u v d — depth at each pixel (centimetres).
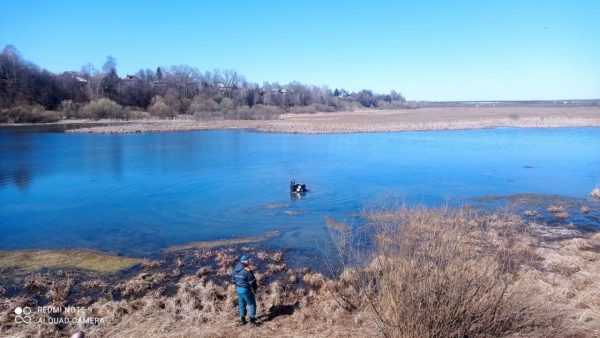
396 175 3462
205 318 1109
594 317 966
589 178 3297
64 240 1872
